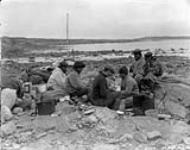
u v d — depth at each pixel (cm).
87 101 726
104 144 535
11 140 559
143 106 694
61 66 811
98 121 613
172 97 763
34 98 760
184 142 544
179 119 661
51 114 675
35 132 586
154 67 859
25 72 1006
